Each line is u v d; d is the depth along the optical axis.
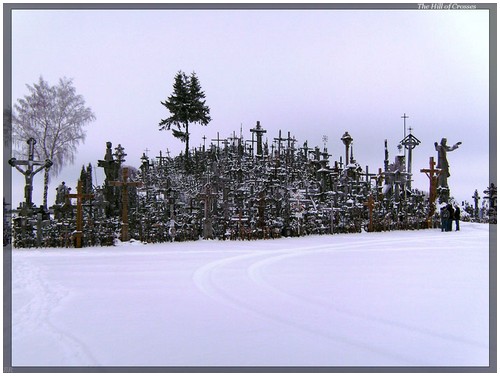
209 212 23.58
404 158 34.44
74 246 20.06
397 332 7.25
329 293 10.05
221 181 26.91
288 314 8.32
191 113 46.25
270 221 24.47
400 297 9.62
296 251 18.12
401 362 6.07
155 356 6.26
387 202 31.31
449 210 28.44
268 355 6.29
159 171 40.38
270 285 10.98
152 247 19.84
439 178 31.89
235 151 40.28
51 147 38.41
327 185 31.52
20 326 7.63
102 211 24.09
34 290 10.52
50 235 20.72
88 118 40.06
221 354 6.31
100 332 7.28
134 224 24.03
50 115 38.62
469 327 7.51
